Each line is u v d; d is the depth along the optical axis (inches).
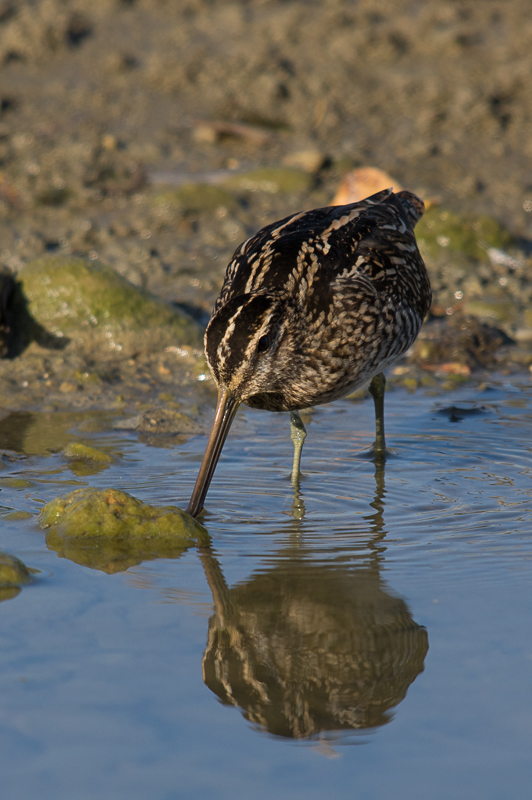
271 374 375.9
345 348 395.2
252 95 944.9
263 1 1085.8
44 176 837.8
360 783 217.3
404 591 309.9
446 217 727.7
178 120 933.8
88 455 436.8
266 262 390.6
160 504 383.2
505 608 296.7
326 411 514.0
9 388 533.0
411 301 423.8
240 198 812.6
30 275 585.6
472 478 414.0
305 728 239.3
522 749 228.2
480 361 589.0
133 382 548.7
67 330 576.7
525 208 796.6
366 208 439.8
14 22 1049.5
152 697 251.4
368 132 912.9
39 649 273.3
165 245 741.3
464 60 987.3
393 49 1002.7
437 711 244.4
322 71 981.2
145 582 318.0
